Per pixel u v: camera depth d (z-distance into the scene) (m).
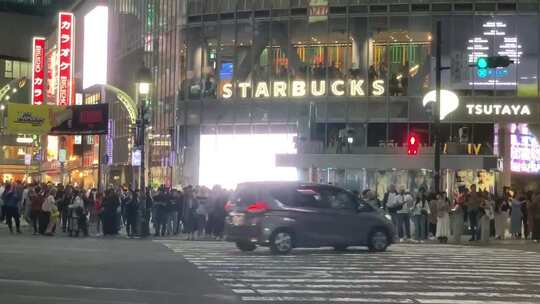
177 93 42.34
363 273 14.95
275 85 39.44
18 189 28.38
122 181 53.69
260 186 19.36
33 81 78.06
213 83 40.75
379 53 38.19
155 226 27.28
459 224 25.75
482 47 37.25
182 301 11.28
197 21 41.44
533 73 37.19
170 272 14.88
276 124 39.22
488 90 37.41
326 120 38.47
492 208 27.14
